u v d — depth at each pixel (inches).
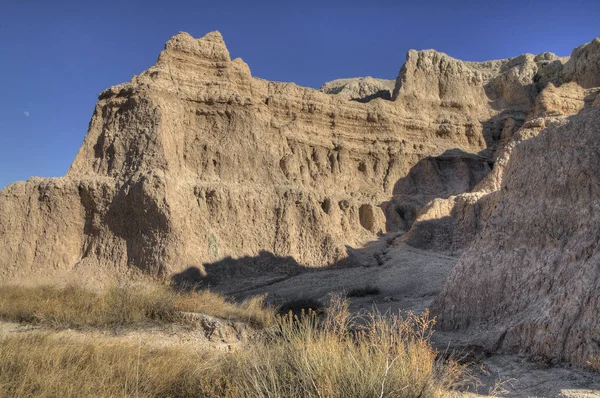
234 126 1331.2
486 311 427.8
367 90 2230.6
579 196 405.4
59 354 282.7
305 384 210.5
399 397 201.2
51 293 556.1
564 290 336.5
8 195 1037.8
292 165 1389.0
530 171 482.6
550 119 1391.5
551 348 314.8
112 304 474.0
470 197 1252.5
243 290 961.5
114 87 1269.7
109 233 1023.0
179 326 443.8
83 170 1156.5
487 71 2111.2
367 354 223.6
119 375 264.5
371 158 1617.9
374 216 1423.5
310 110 1561.3
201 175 1252.5
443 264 951.0
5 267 979.3
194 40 1386.6
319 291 854.5
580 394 246.2
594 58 1708.9
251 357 257.1
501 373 306.0
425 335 420.2
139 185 1023.0
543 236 417.1
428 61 1865.2
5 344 295.1
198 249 1055.0
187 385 260.8
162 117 1175.6
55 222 1029.8
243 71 1421.0
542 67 1934.1
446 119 1758.1
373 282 902.4
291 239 1202.0
